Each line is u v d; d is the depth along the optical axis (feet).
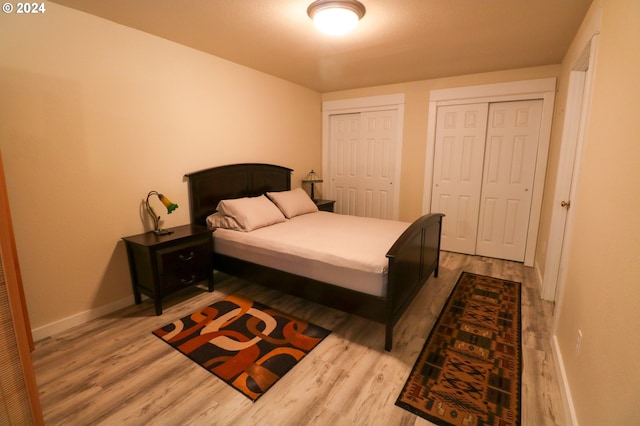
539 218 11.57
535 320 7.82
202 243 9.02
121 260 8.34
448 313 8.20
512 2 6.44
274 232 9.16
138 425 4.76
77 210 7.40
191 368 6.03
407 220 14.42
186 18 7.33
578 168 5.98
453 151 12.99
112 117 7.84
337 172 16.12
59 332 7.25
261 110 12.10
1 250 2.90
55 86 6.81
